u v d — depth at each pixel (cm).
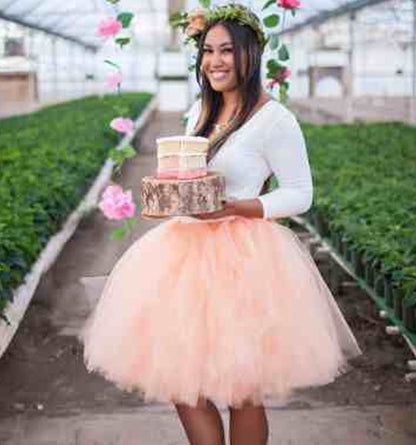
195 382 274
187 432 294
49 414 431
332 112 2603
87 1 2008
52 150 1127
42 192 770
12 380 488
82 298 669
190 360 274
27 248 577
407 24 1983
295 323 282
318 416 416
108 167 1243
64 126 1670
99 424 412
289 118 292
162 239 300
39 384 482
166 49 3694
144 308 287
